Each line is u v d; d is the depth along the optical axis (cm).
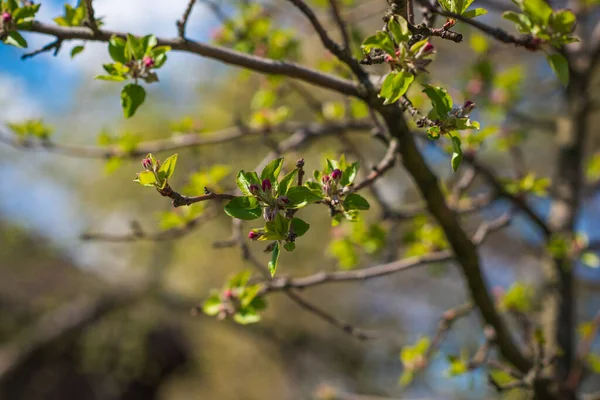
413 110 132
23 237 765
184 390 821
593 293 648
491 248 773
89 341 704
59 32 163
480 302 239
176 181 531
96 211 733
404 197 566
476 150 259
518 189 265
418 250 270
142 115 645
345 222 276
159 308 755
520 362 253
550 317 314
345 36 177
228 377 817
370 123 270
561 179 342
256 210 121
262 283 225
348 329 228
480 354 252
